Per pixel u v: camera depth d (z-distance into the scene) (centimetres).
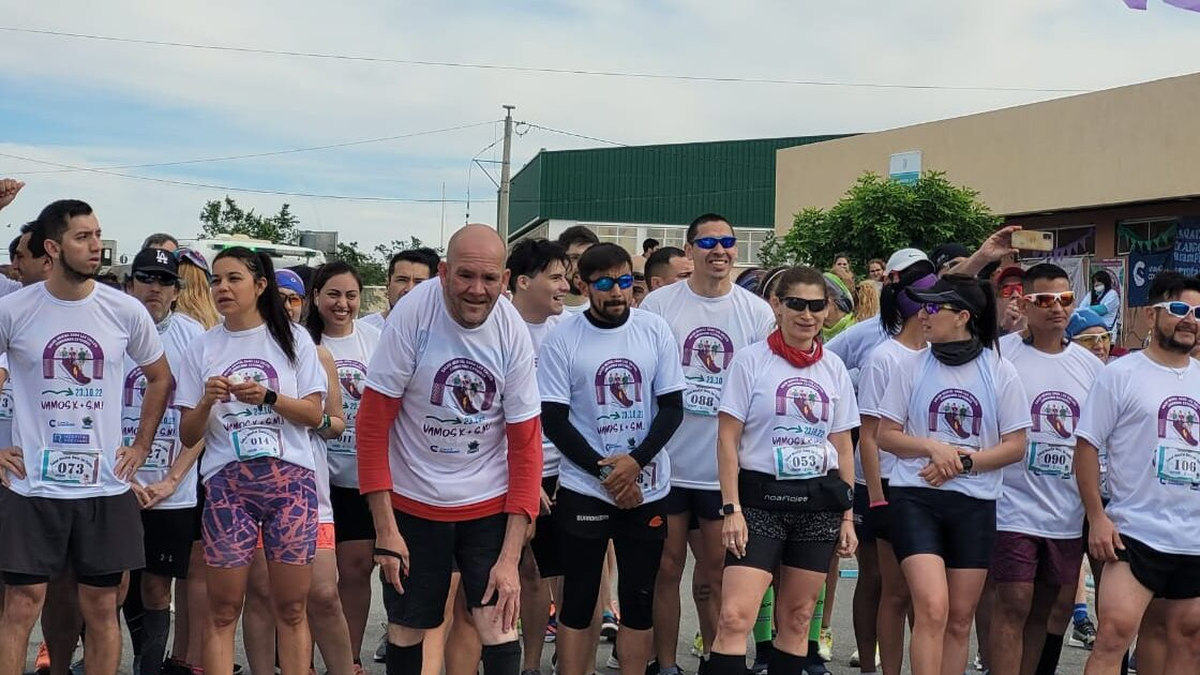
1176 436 516
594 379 545
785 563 526
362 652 677
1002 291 638
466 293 439
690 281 626
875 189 2303
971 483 523
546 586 627
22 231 610
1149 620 550
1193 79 2092
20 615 506
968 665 669
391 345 457
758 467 523
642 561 543
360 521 597
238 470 504
